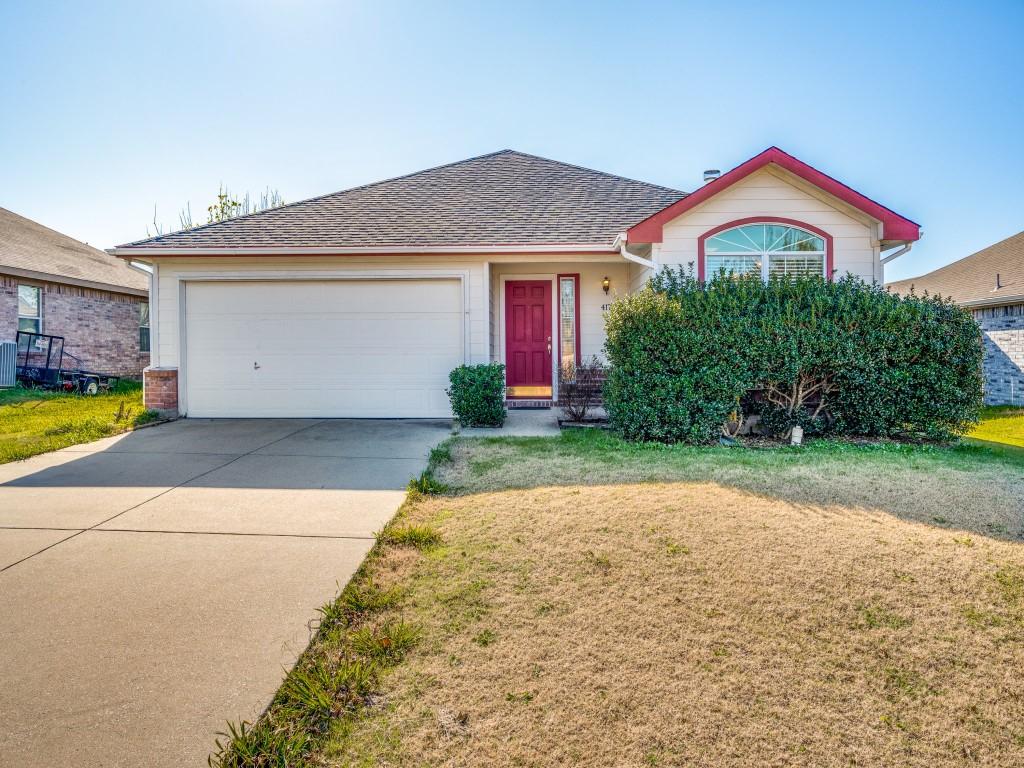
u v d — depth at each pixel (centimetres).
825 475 488
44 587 291
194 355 898
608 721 192
